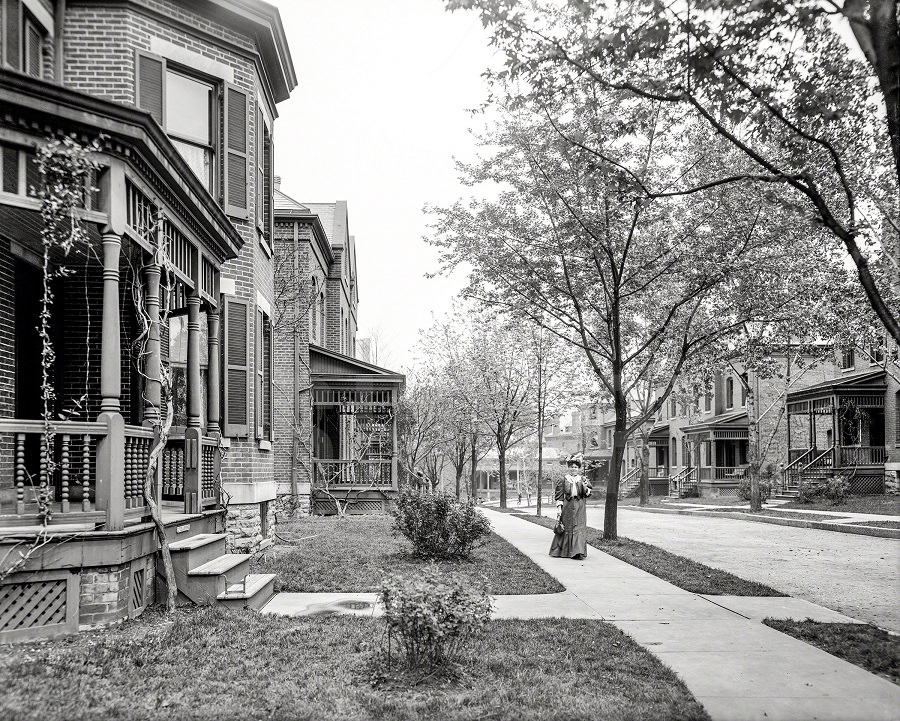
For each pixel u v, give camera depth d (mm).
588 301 18375
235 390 12820
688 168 15484
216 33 12875
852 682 5988
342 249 30828
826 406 34375
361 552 13141
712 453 44219
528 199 16672
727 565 14086
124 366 10648
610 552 14891
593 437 73750
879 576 12656
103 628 6844
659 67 8758
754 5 6957
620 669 6203
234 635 6863
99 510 7000
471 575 11094
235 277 13148
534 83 9039
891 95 6641
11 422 6613
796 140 9062
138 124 7191
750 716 5180
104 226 7215
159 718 4832
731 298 17438
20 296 10117
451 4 8156
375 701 5250
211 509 10430
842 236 7363
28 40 10719
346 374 23859
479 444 43156
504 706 5219
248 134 13445
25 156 6945
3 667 5625
